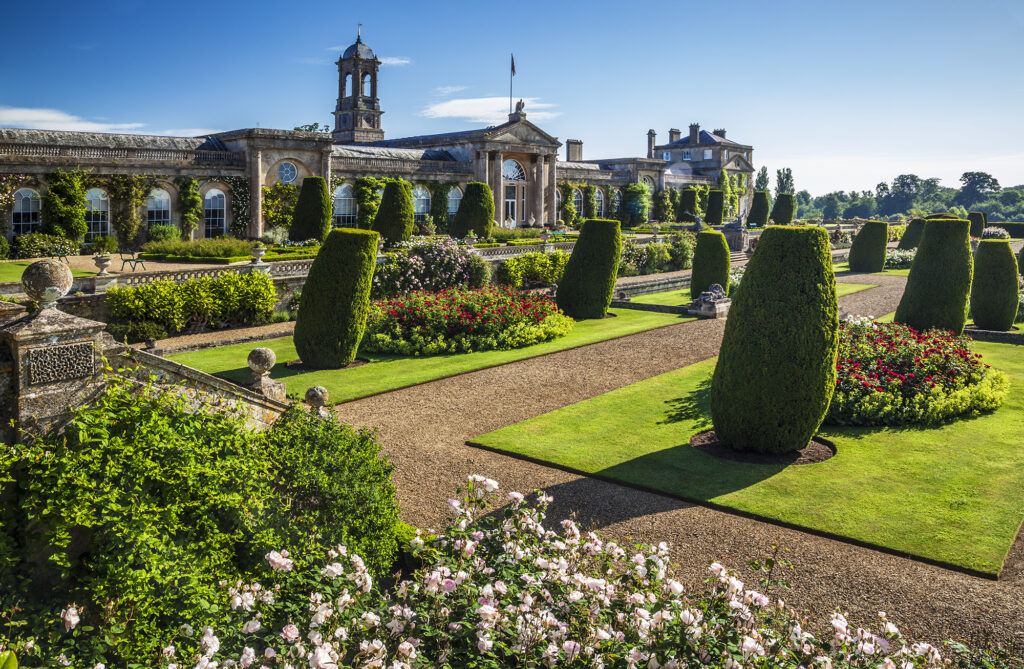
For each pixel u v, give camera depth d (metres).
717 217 76.44
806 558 9.56
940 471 12.60
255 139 43.59
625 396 17.52
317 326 20.05
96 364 6.70
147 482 6.11
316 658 4.69
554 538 7.51
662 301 34.16
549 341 24.39
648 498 11.58
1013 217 162.62
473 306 24.28
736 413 13.32
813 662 5.44
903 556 9.66
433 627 5.44
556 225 62.62
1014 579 9.05
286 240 42.44
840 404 15.23
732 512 11.05
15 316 6.86
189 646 5.43
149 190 40.69
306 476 7.50
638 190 72.44
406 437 14.52
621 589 6.32
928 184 177.50
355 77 72.94
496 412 16.31
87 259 34.88
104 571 5.53
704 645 5.38
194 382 8.41
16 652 4.75
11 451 5.78
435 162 55.44
